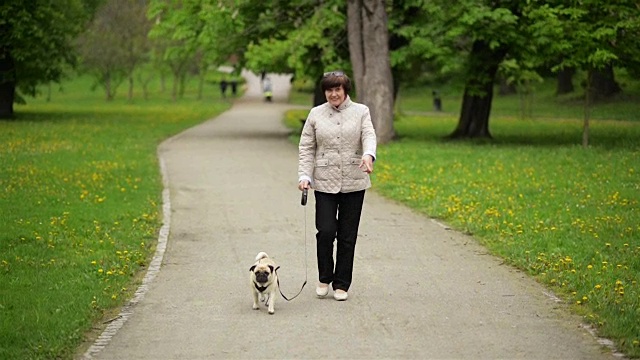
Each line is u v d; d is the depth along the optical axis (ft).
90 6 135.23
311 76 97.71
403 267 31.48
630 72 85.51
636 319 23.76
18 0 113.80
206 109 169.99
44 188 51.16
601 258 31.83
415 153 74.28
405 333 23.06
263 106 189.16
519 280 29.40
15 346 21.34
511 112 153.48
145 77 270.87
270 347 21.86
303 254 34.06
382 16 85.56
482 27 84.12
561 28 77.20
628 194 48.29
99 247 34.68
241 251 34.65
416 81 107.96
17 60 118.32
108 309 25.73
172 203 48.03
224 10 91.25
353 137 26.22
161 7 100.27
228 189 54.13
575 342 22.24
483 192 49.96
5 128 100.42
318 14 91.20
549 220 39.99
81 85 247.09
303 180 26.35
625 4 78.48
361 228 39.93
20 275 29.27
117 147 80.74
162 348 21.85
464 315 24.88
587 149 76.02
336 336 22.80
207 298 27.02
